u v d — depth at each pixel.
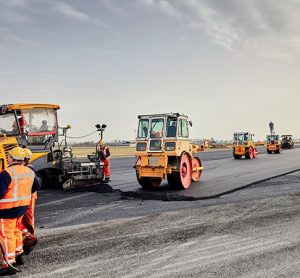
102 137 12.16
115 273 4.21
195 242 5.42
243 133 27.72
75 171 11.23
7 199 4.16
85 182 11.48
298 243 5.28
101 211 7.81
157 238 5.66
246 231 6.00
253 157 28.64
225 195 9.85
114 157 34.41
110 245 5.30
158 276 4.11
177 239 5.59
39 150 10.78
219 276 4.09
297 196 9.35
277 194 9.75
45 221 6.91
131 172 17.41
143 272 4.24
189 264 4.48
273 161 23.61
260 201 8.74
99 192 10.67
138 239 5.61
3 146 8.56
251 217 7.04
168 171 10.76
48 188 11.65
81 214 7.52
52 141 11.05
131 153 44.22
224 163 22.77
